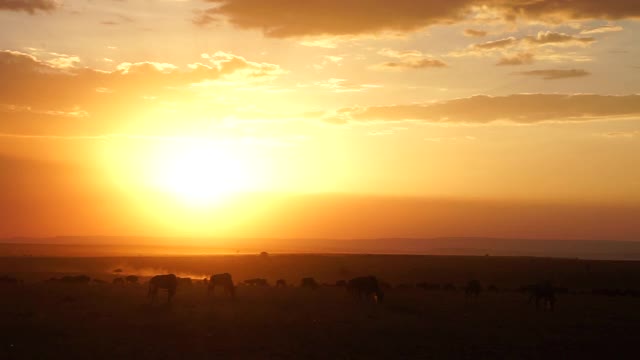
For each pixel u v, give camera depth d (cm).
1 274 8281
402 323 3456
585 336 3148
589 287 8825
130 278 7412
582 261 15950
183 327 3175
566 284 9175
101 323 3241
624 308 4650
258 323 3359
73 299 4331
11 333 2886
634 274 10831
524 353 2678
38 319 3322
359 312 3956
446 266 12644
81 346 2634
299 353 2589
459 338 3003
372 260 14825
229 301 4509
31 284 5816
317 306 4288
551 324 3556
